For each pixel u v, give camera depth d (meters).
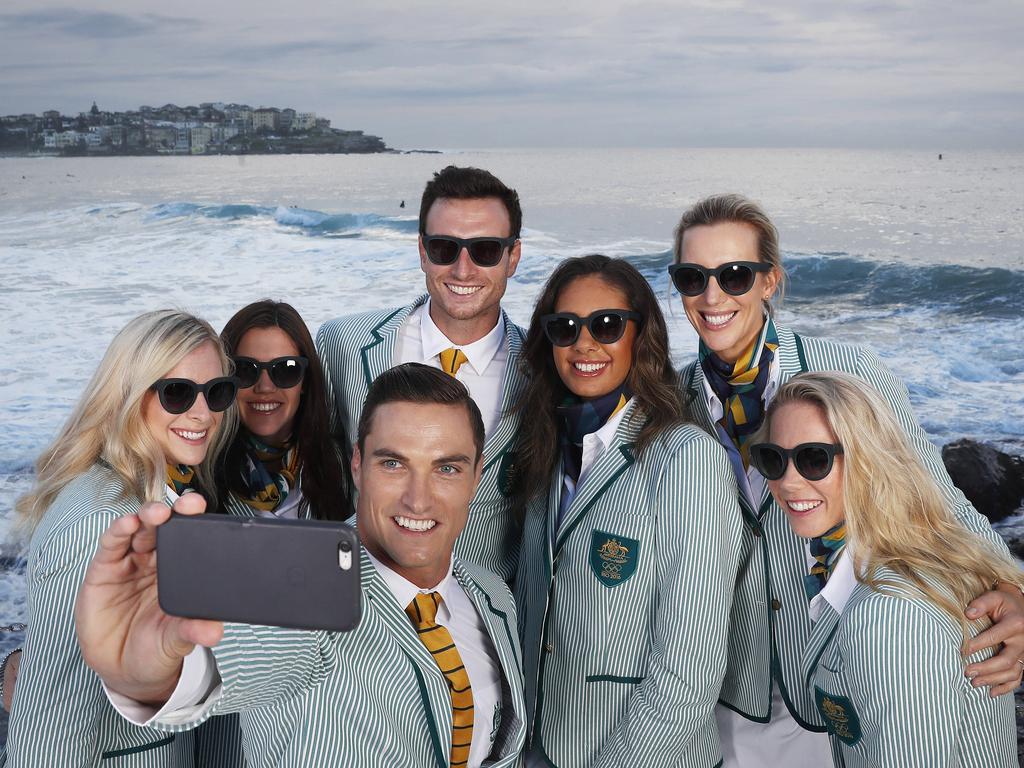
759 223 2.74
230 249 21.95
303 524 1.13
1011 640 2.02
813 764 2.77
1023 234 24.36
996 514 6.90
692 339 11.41
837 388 2.19
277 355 2.89
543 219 30.16
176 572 1.17
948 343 12.48
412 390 1.81
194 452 2.40
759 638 2.72
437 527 1.83
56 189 48.19
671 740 2.39
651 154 129.12
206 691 1.49
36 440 8.47
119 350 2.28
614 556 2.52
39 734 1.96
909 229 26.27
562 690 2.68
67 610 1.98
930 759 1.84
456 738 1.85
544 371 2.82
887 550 2.09
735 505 2.48
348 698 1.70
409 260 19.64
